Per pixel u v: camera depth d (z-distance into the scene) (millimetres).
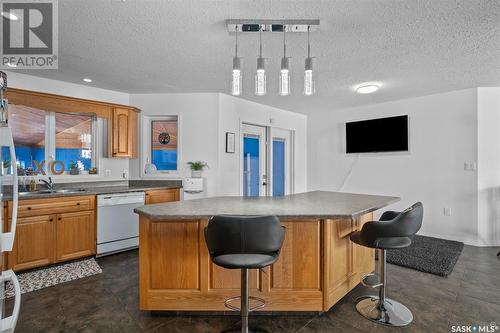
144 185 4043
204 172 4047
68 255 3035
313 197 2684
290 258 2029
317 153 5535
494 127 3709
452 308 2133
